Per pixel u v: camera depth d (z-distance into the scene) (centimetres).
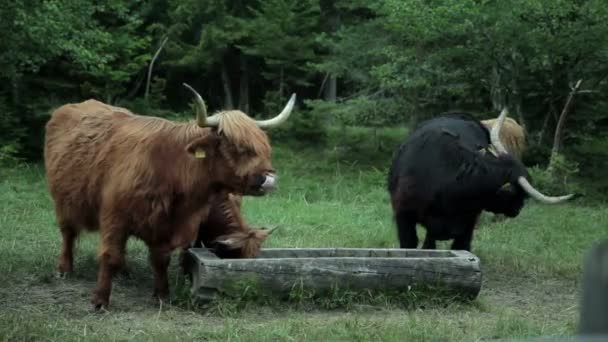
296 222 1436
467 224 1009
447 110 2259
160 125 812
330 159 2289
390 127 2433
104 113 883
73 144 866
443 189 969
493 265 1141
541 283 1031
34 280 916
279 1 2659
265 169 749
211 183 770
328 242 1255
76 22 1698
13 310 781
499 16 1844
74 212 877
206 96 3023
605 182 2027
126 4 2381
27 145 2264
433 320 762
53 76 2291
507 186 962
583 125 2108
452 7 1834
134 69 2373
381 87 2262
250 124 757
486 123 1170
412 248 1017
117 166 801
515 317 793
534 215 1583
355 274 821
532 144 2045
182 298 819
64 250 942
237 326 716
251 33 2658
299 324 725
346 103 2369
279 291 805
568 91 2016
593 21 1816
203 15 2802
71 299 843
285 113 790
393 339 681
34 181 1836
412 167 997
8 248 1095
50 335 675
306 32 2691
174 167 777
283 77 2717
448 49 1961
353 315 786
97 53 1898
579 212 1650
